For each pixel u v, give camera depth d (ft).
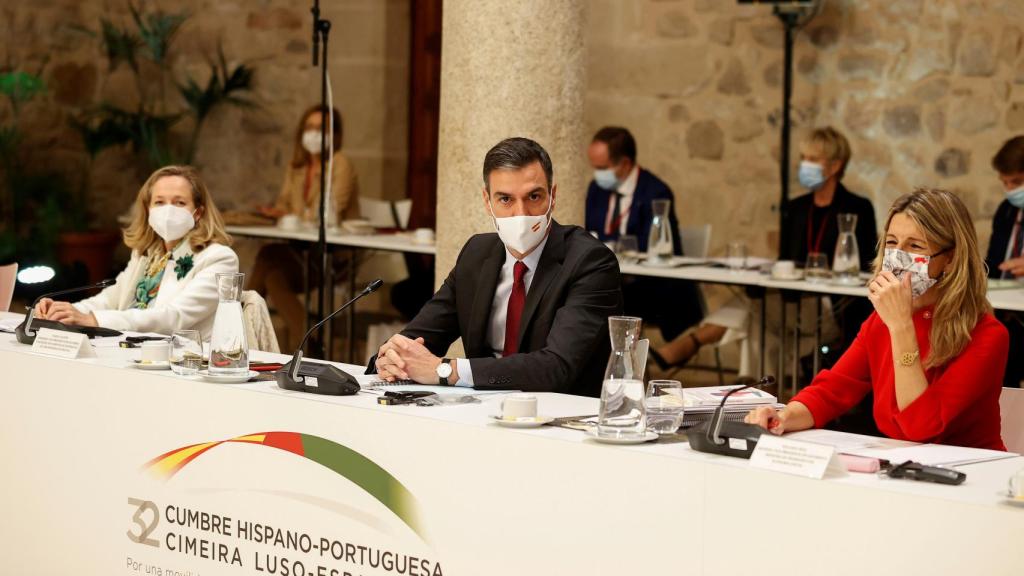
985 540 5.99
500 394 9.19
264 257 24.67
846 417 19.24
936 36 23.22
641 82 25.90
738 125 25.05
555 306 10.25
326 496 8.51
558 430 7.72
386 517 8.21
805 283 18.31
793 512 6.57
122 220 25.50
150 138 29.50
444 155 15.05
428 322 11.08
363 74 29.48
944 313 8.50
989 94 22.88
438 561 7.98
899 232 8.61
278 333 25.34
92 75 31.22
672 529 7.00
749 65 24.86
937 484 6.48
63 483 10.16
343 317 24.58
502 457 7.65
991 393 8.57
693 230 22.30
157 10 31.22
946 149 23.32
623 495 7.18
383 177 29.55
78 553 10.11
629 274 19.66
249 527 8.96
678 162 25.72
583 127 15.05
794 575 6.58
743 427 7.02
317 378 8.81
